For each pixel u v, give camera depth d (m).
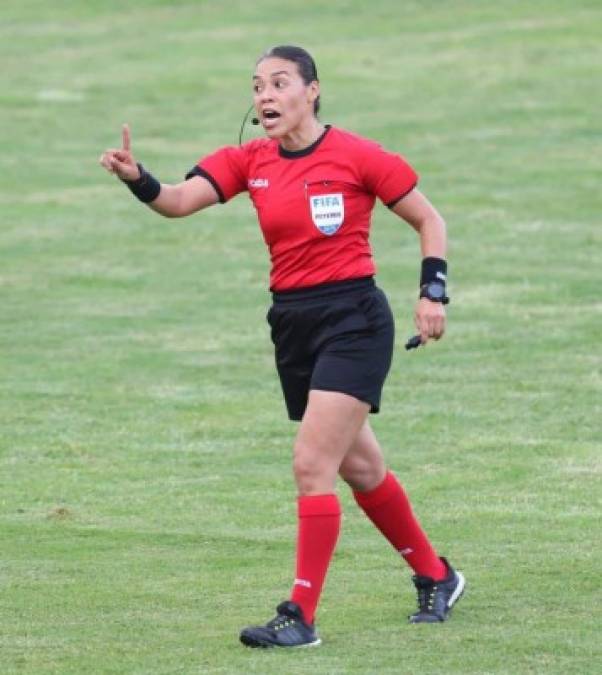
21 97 96.75
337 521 22.83
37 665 21.95
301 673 21.28
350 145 23.27
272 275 23.64
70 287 58.06
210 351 48.50
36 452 37.22
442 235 23.42
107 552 28.81
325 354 23.02
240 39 112.25
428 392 42.81
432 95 94.81
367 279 23.31
